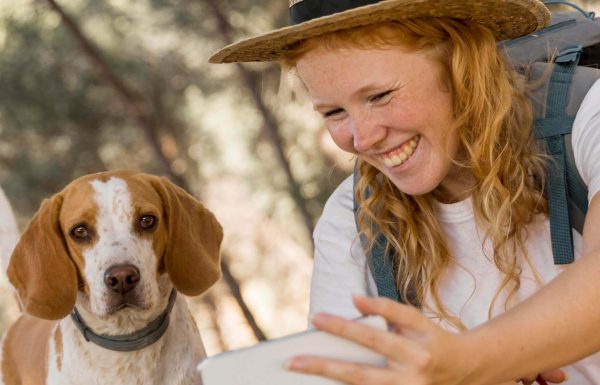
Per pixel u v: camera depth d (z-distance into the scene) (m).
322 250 2.25
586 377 2.01
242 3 6.09
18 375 3.15
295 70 1.96
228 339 7.96
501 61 1.92
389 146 1.81
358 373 1.13
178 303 2.86
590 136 1.81
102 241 2.64
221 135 6.64
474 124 1.88
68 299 2.71
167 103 6.39
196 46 6.27
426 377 1.13
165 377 2.74
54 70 6.25
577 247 1.93
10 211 3.53
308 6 1.81
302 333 1.16
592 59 2.11
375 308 1.14
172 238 2.81
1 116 6.29
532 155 1.92
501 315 1.28
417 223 2.10
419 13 1.74
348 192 2.26
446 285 2.11
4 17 6.23
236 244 7.64
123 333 2.68
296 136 6.52
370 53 1.72
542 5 1.83
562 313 1.28
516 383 1.69
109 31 6.22
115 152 6.52
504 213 1.95
